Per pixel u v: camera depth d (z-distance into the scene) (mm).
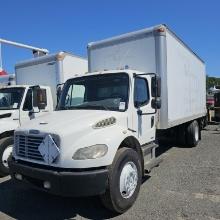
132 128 6348
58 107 7066
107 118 5707
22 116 8883
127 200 5629
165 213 5574
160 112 8023
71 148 5102
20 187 7324
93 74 6891
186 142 11750
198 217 5375
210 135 15180
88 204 6168
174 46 9078
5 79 13281
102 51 8820
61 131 5176
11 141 8289
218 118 20047
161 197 6359
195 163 9180
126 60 8375
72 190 4977
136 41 8219
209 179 7492
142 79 6875
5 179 8086
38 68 11164
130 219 5375
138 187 5969
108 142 5301
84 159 5059
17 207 6133
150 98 7055
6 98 9234
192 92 11633
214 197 6309
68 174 4969
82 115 5871
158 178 7664
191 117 11445
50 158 5199
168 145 12312
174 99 9164
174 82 9164
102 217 5539
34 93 8844
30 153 5539
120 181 5484
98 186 5074
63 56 10594
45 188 5215
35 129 5465
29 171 5363
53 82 10695
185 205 5922
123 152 5562
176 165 8969
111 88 6566
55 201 6395
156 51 7902
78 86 6973
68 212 5820
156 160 7191
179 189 6820
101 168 5207
